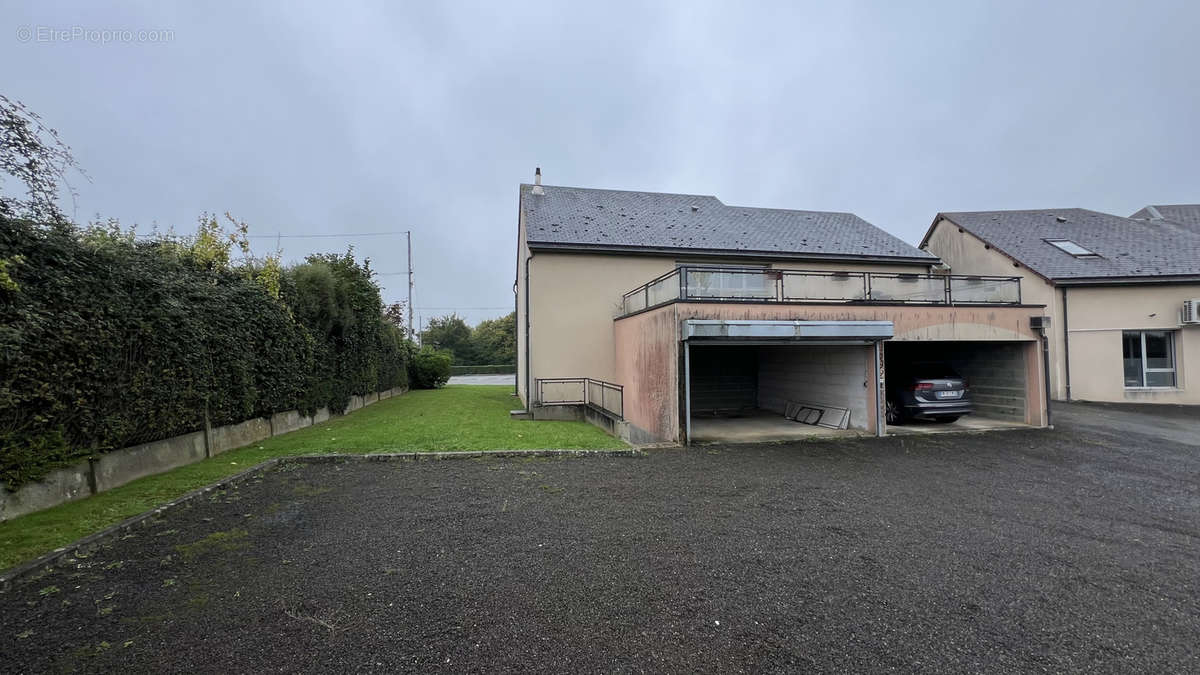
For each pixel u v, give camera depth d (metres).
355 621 2.82
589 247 13.51
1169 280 13.47
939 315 10.12
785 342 9.53
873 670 2.37
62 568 3.60
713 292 9.72
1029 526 4.60
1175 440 9.03
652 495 5.61
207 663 2.39
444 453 7.56
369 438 9.10
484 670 2.35
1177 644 2.64
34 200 5.09
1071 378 13.95
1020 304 10.59
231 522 4.67
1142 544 4.15
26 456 4.64
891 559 3.80
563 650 2.53
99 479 5.57
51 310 4.81
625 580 3.40
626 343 11.84
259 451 7.90
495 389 24.78
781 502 5.36
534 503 5.29
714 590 3.25
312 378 11.02
